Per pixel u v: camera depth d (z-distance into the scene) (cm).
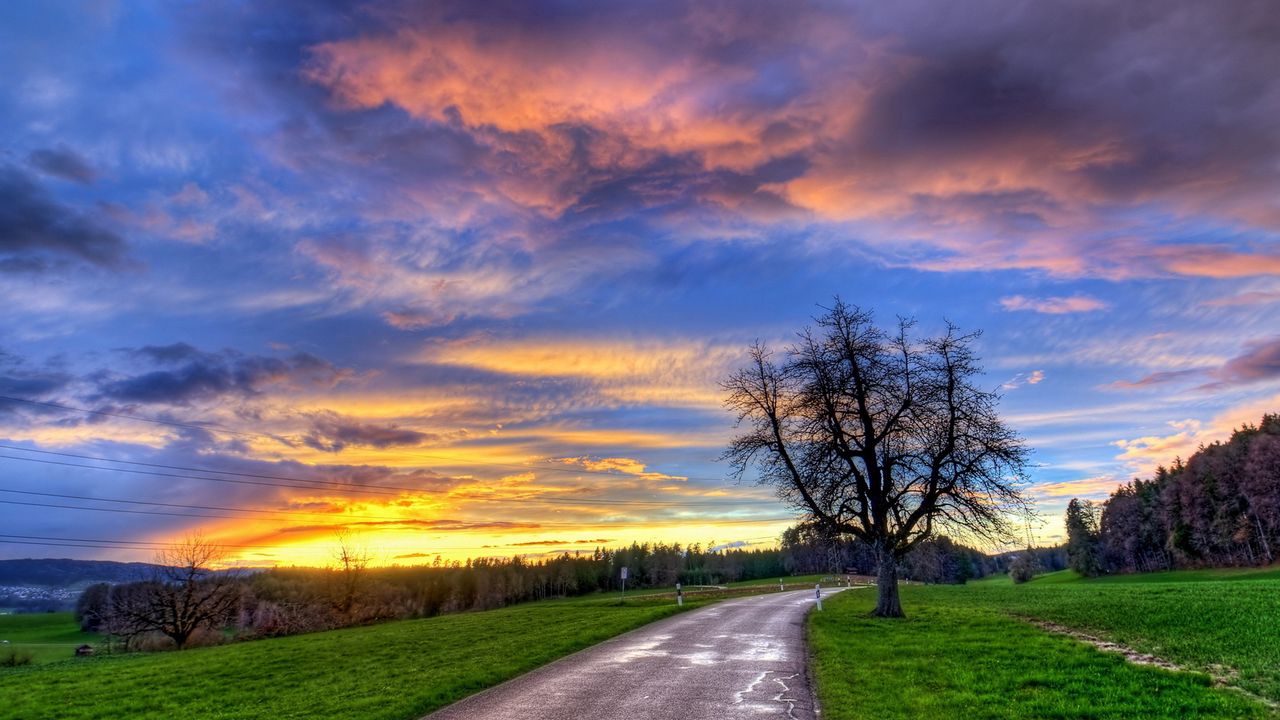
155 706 1773
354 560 5856
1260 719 1076
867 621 2834
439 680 1772
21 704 1919
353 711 1491
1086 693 1314
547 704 1464
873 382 3238
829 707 1348
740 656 2038
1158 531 12200
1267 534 9306
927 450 3111
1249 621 2006
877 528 3109
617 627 2867
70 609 9425
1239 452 10181
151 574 4566
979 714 1217
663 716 1319
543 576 14038
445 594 10969
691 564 16538
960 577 11750
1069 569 14725
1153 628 2053
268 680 2075
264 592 6650
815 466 3209
